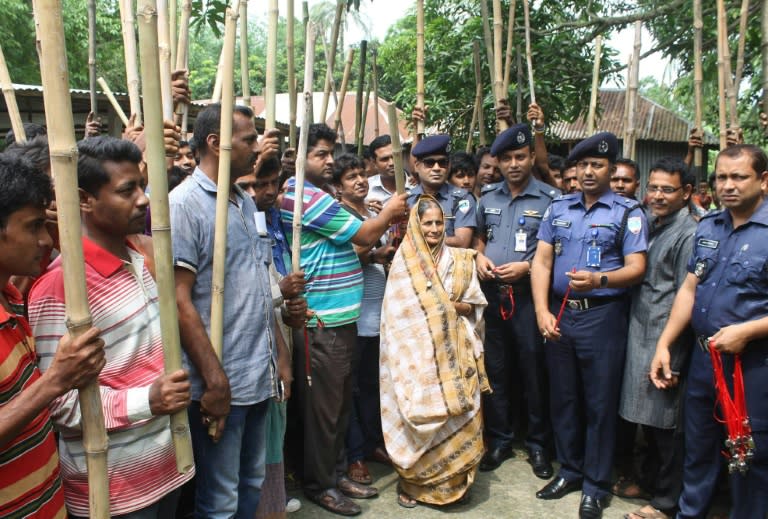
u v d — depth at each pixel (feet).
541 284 11.17
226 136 6.12
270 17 7.30
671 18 20.61
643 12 20.25
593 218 10.66
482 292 12.19
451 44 21.53
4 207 4.37
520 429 14.15
